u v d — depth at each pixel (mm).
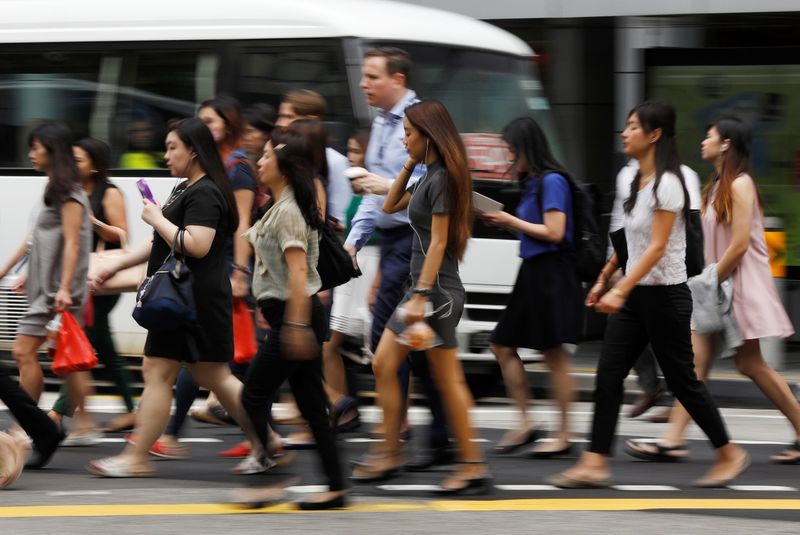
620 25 35375
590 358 36156
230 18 29234
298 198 15781
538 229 20266
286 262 15930
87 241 20672
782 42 35781
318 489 18125
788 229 35438
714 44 36250
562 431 21172
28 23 30703
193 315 17891
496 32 30609
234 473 19344
